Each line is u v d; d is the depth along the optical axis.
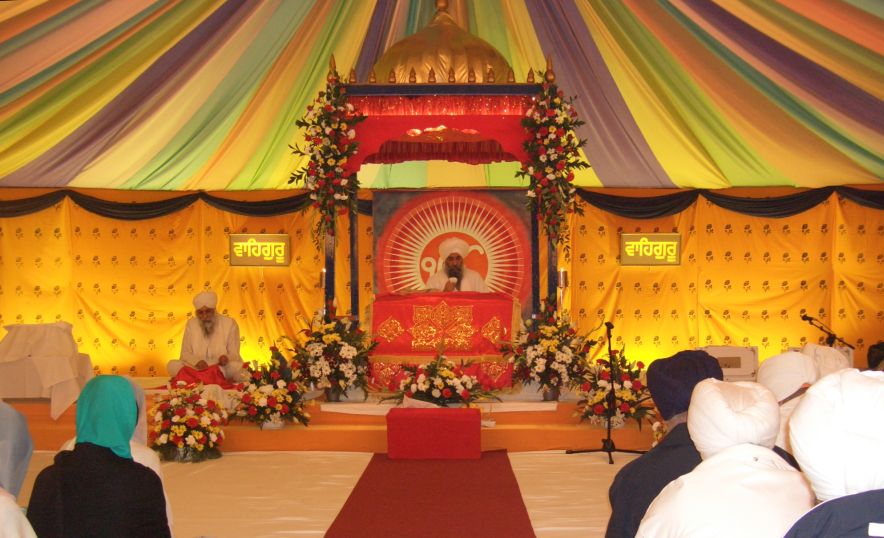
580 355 8.54
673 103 10.15
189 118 10.34
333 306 8.53
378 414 8.25
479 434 7.60
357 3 8.98
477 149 10.24
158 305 12.05
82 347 11.98
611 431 7.95
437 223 10.97
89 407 2.92
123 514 2.80
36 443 8.22
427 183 12.29
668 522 2.28
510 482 6.81
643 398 7.98
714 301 11.82
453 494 6.46
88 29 8.38
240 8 8.67
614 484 2.93
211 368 8.91
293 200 11.89
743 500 2.23
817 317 11.67
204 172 11.65
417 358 8.70
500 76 8.62
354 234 9.20
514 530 5.58
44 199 11.83
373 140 8.50
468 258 10.92
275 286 12.01
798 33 8.30
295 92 10.17
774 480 2.27
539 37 9.58
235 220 12.03
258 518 5.86
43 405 8.62
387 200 10.99
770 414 2.45
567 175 8.37
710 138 10.73
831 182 11.61
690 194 11.78
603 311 11.89
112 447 2.89
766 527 2.18
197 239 12.04
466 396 8.05
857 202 11.53
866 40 8.02
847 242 11.62
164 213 11.94
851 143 10.28
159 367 12.01
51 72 8.92
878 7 7.38
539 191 8.41
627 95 10.14
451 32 8.80
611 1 8.77
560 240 8.58
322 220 8.49
